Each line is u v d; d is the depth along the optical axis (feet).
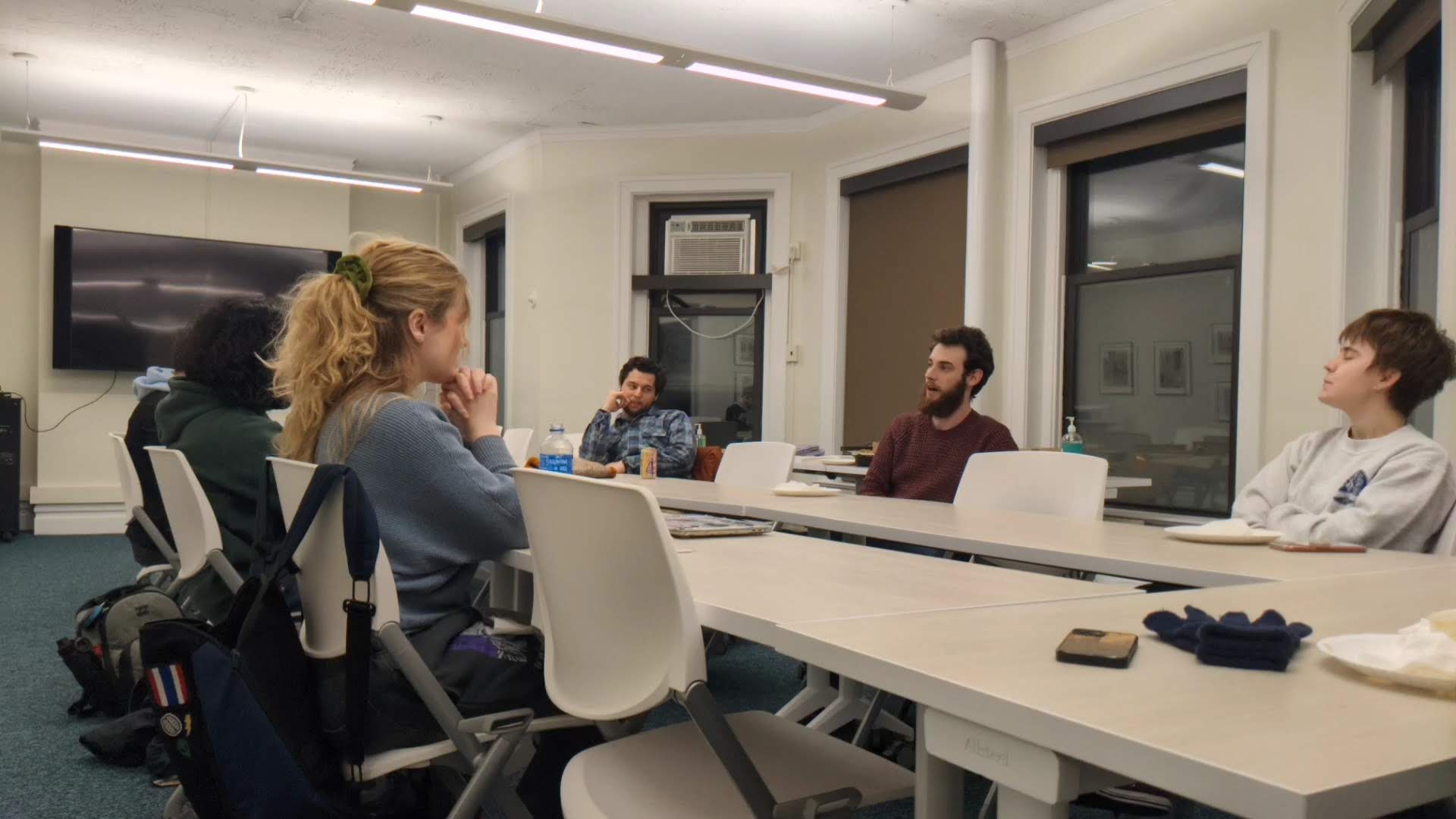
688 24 16.52
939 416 10.98
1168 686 2.55
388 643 4.39
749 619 3.68
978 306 16.92
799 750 4.50
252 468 7.36
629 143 22.45
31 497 22.80
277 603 4.19
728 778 4.21
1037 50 16.56
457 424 5.76
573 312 22.75
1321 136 12.67
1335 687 2.57
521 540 5.20
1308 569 5.09
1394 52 11.42
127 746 8.26
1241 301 13.76
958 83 17.97
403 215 27.48
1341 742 2.11
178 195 24.09
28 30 17.21
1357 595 4.10
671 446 15.11
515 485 5.16
